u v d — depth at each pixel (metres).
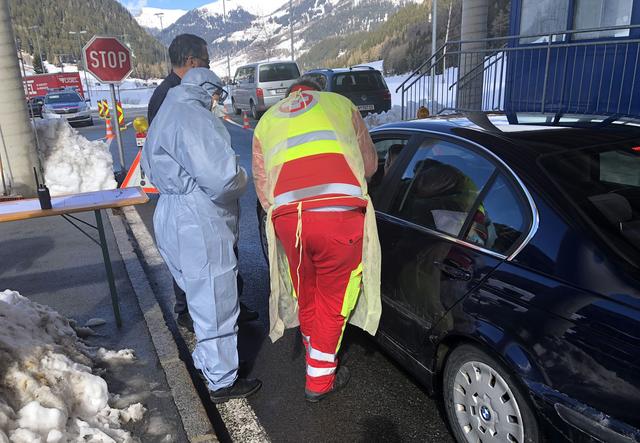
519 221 2.43
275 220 2.80
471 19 10.16
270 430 2.87
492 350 2.27
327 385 3.03
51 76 43.34
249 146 12.95
